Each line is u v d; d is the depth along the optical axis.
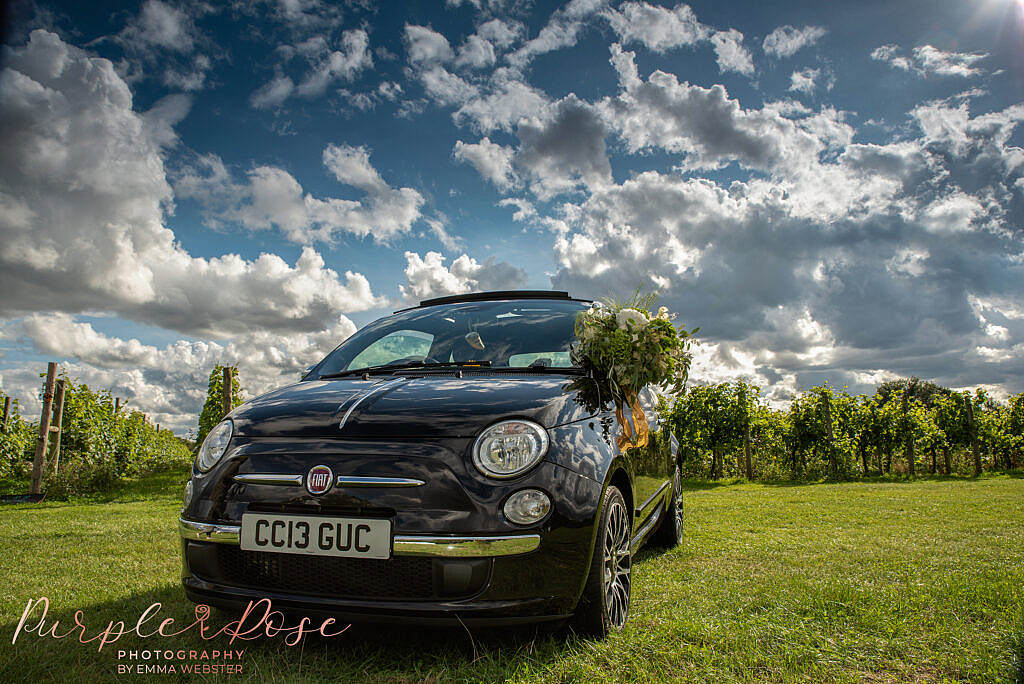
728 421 18.00
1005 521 5.77
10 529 5.54
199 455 2.34
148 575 3.42
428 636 2.27
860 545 4.46
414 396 2.31
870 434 18.58
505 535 1.95
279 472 2.08
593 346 2.71
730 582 3.26
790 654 2.10
